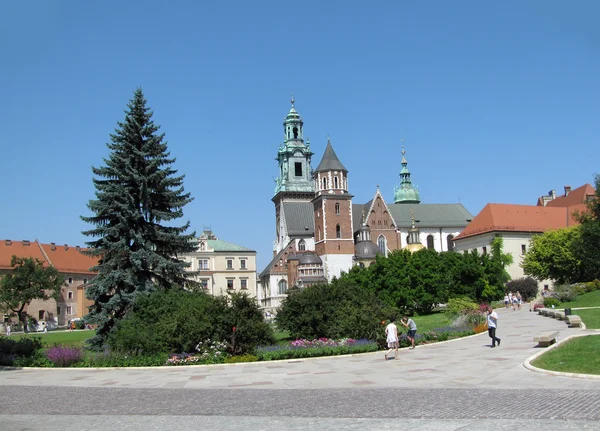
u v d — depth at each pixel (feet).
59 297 347.56
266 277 352.69
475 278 246.06
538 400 51.16
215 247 412.16
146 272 141.28
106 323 128.98
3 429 47.24
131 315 117.29
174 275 142.92
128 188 139.13
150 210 141.69
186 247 147.33
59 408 57.36
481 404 50.65
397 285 232.73
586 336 92.38
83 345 131.75
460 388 61.36
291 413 50.37
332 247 325.62
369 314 121.70
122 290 134.82
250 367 93.09
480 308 165.07
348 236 328.70
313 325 128.16
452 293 239.30
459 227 377.71
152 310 115.24
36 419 51.52
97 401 61.41
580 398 50.93
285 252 343.67
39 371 94.94
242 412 51.83
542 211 332.80
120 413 53.47
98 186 139.64
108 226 137.80
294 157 427.74
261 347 108.99
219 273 406.00
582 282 255.09
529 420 43.16
